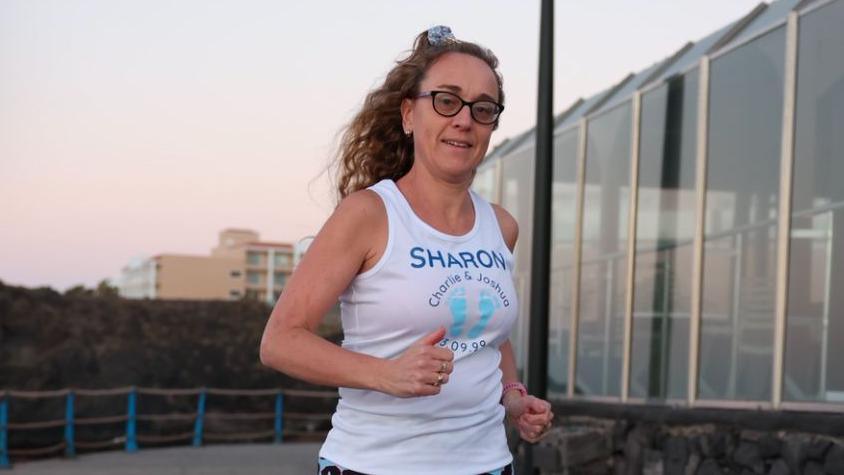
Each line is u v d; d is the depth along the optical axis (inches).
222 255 3378.4
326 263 88.1
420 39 99.7
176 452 558.6
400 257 89.4
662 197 260.5
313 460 504.7
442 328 85.0
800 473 176.6
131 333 696.4
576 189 317.1
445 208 94.6
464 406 91.7
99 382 651.5
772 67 213.5
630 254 274.4
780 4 225.6
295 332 86.6
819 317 191.0
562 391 319.9
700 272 237.1
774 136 211.3
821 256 191.3
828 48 192.7
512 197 375.9
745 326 216.8
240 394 660.1
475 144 94.6
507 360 109.4
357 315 91.3
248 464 478.9
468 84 93.7
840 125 187.0
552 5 241.8
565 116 338.3
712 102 237.6
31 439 573.0
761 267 212.4
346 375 83.5
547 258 239.6
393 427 90.2
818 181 193.9
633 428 241.1
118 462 490.3
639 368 267.1
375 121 104.3
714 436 204.5
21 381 607.8
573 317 311.1
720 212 231.1
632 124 278.7
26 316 647.1
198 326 731.4
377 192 91.7
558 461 247.1
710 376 230.2
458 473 91.4
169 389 686.5
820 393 189.5
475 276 91.7
